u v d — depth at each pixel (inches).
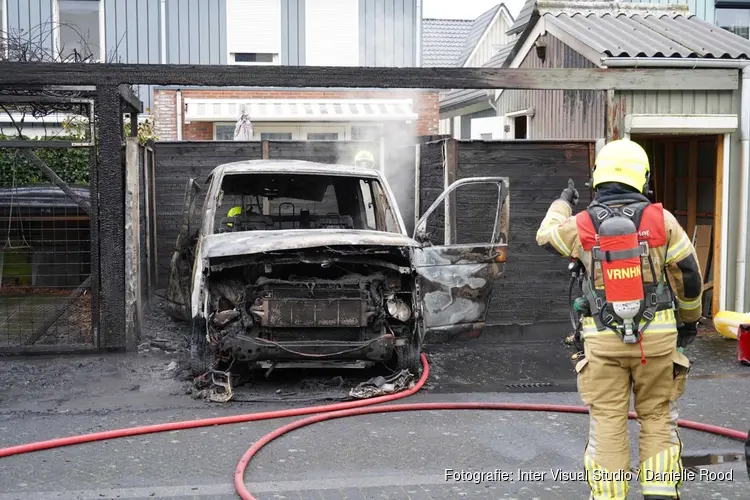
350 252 277.6
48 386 285.4
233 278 288.7
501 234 307.1
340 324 277.3
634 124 381.1
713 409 263.6
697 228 445.1
